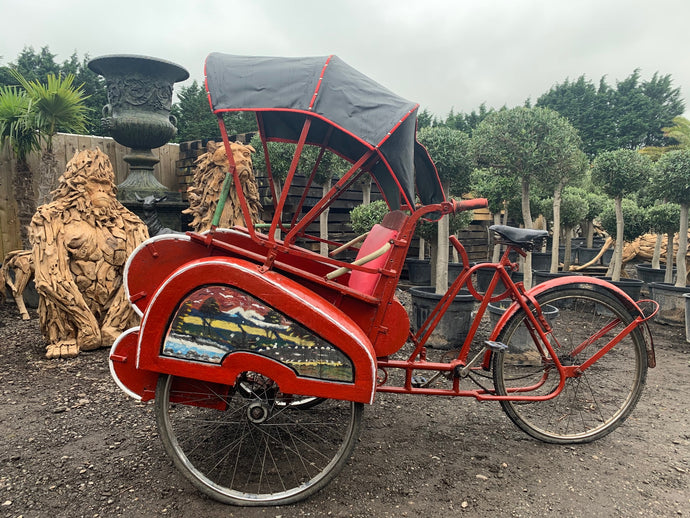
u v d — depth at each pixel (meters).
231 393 2.28
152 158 6.57
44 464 2.35
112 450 2.50
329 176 6.50
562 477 2.34
